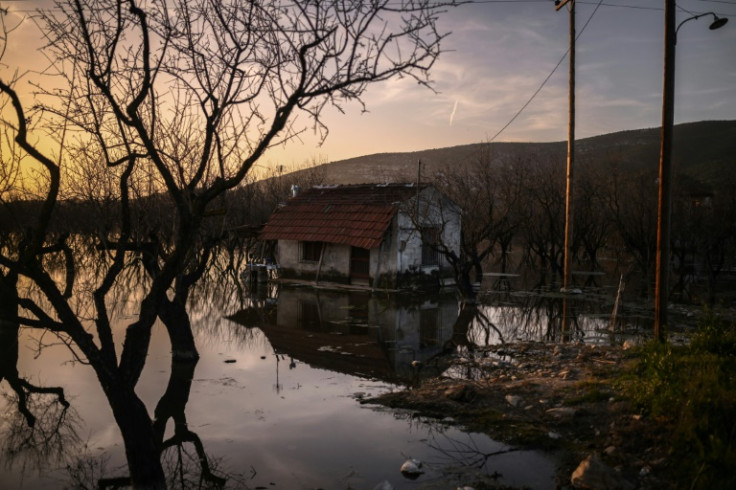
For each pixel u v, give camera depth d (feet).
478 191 94.53
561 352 36.76
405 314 56.59
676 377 22.00
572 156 72.64
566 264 73.87
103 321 19.16
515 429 22.74
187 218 18.62
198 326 49.55
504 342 42.63
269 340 43.55
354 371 34.14
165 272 19.35
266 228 85.92
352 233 75.05
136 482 18.49
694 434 17.61
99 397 29.71
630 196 113.70
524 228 114.21
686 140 359.05
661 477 17.29
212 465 20.74
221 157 19.51
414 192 76.95
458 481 18.60
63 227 63.21
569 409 23.76
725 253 103.81
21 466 21.03
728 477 15.51
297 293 72.84
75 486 19.40
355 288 75.31
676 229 101.71
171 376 33.17
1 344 41.42
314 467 20.29
